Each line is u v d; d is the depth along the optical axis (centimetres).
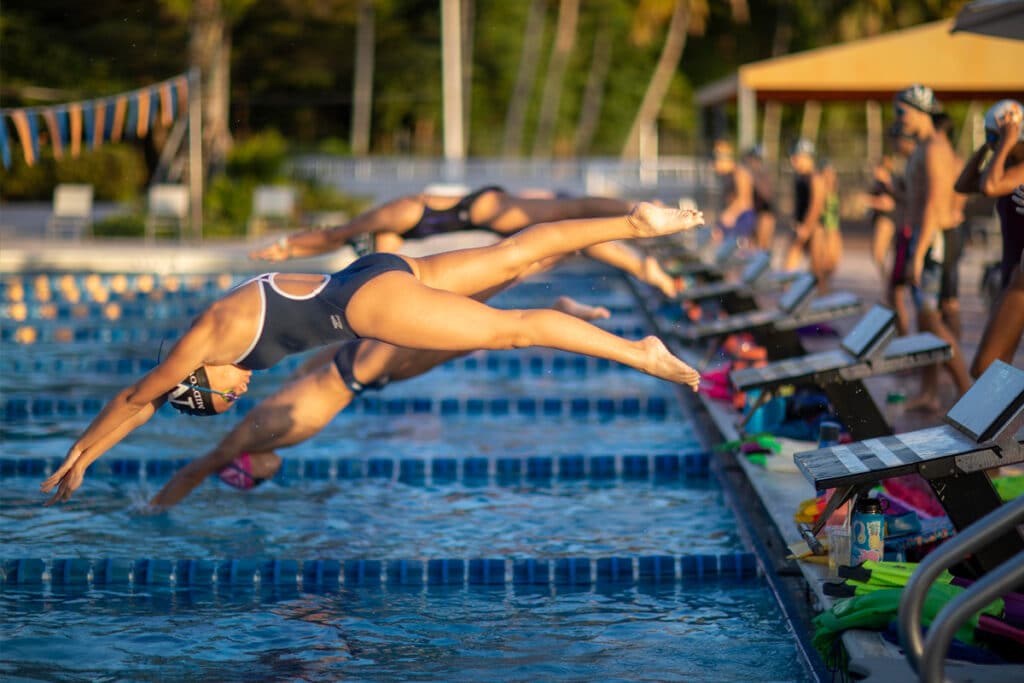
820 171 1419
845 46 1948
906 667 361
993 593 287
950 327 851
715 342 998
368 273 476
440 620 525
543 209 701
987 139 665
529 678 454
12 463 797
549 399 1020
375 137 5306
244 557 611
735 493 730
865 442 458
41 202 3191
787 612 520
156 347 1291
